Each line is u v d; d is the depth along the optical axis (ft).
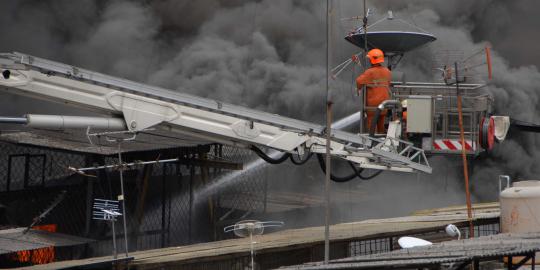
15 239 82.17
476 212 92.48
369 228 80.74
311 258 72.90
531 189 62.44
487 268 60.49
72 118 69.97
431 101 93.56
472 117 95.45
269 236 78.18
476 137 95.61
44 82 70.64
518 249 37.76
